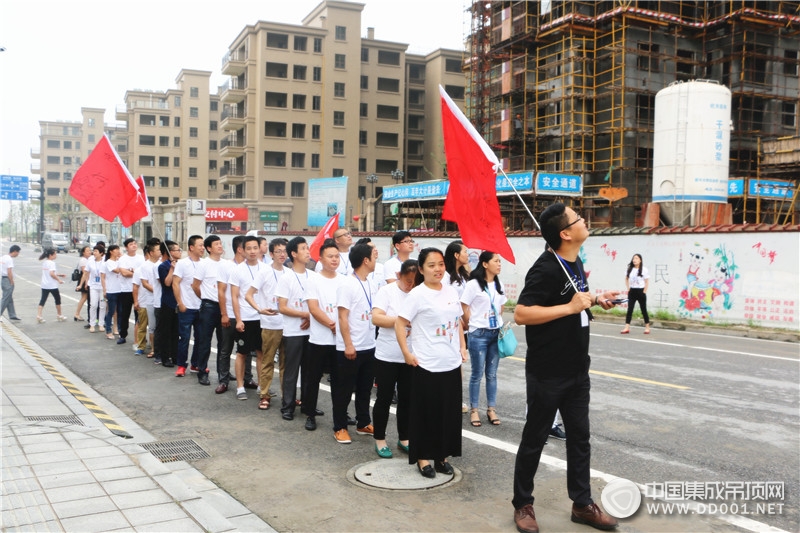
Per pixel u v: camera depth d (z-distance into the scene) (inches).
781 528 163.5
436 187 1291.8
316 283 253.3
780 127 1344.7
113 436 228.4
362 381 249.0
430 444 197.5
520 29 1400.1
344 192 1672.0
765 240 554.9
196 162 3351.4
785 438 238.5
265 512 172.6
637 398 302.4
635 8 1211.9
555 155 1365.7
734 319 576.7
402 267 210.2
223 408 291.0
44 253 608.4
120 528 149.9
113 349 458.9
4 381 320.2
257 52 2333.9
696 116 995.3
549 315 154.0
